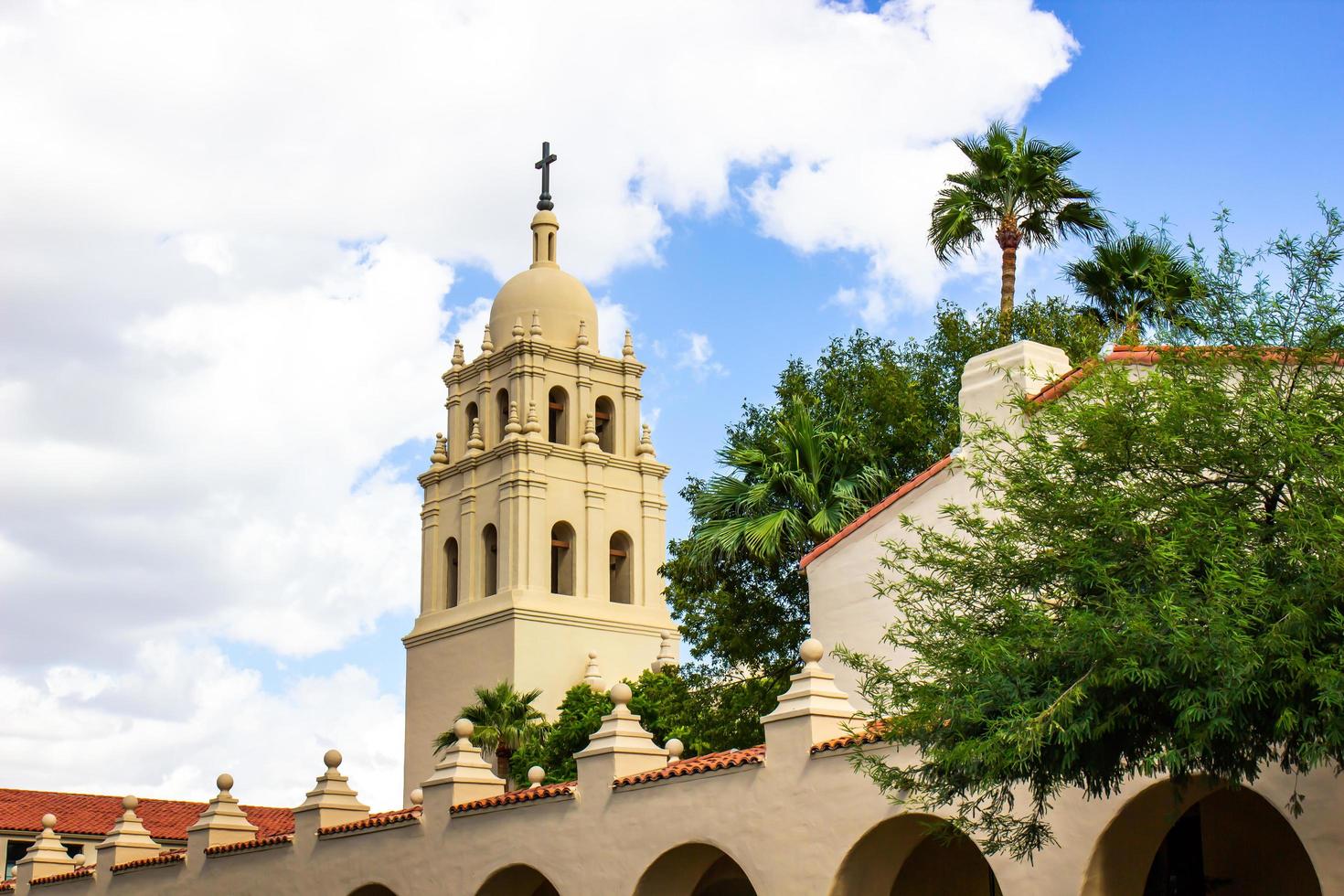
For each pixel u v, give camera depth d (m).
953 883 22.42
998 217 45.34
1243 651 13.34
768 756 20.61
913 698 16.22
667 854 21.75
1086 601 15.10
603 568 62.66
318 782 29.19
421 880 25.95
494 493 62.44
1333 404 14.98
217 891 31.14
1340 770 14.55
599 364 65.56
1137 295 41.94
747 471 38.50
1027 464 16.42
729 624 37.91
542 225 67.94
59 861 38.88
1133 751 14.95
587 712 50.91
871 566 26.97
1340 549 13.70
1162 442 15.12
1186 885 20.64
